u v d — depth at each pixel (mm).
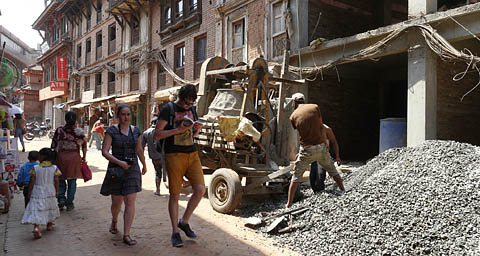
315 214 4504
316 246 3867
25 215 4094
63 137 5418
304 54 11133
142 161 4246
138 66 22141
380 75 13867
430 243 3359
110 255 3594
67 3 31234
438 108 9070
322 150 4895
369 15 13742
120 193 4016
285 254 3734
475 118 10094
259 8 13047
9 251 3680
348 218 4137
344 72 12656
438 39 7465
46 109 40562
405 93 13477
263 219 4691
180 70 18672
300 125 4930
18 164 7285
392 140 9695
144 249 3785
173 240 3836
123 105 4168
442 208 3734
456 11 7281
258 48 13086
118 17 24719
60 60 32094
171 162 3811
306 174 8359
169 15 20094
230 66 7180
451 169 4434
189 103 3898
